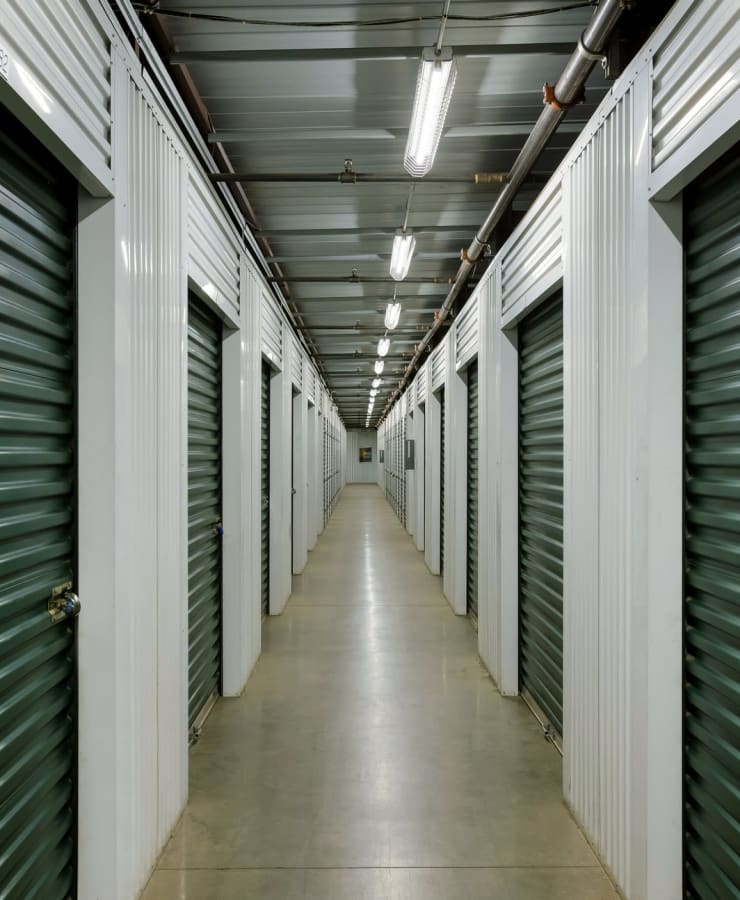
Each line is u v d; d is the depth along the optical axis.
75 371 1.64
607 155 1.93
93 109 1.51
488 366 3.75
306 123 2.83
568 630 2.29
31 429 1.41
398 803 2.28
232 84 2.50
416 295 5.76
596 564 2.02
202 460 2.99
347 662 3.90
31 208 1.42
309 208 3.75
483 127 2.85
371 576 6.76
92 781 1.64
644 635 1.67
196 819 2.17
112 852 1.63
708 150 1.40
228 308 3.13
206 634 3.06
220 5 2.06
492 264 3.63
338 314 6.50
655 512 1.66
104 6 1.57
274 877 1.86
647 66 1.65
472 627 4.71
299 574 6.88
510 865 1.92
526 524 3.30
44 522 1.48
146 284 1.89
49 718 1.49
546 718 2.94
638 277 1.71
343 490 23.95
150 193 1.93
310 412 8.94
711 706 1.53
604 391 1.97
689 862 1.64
